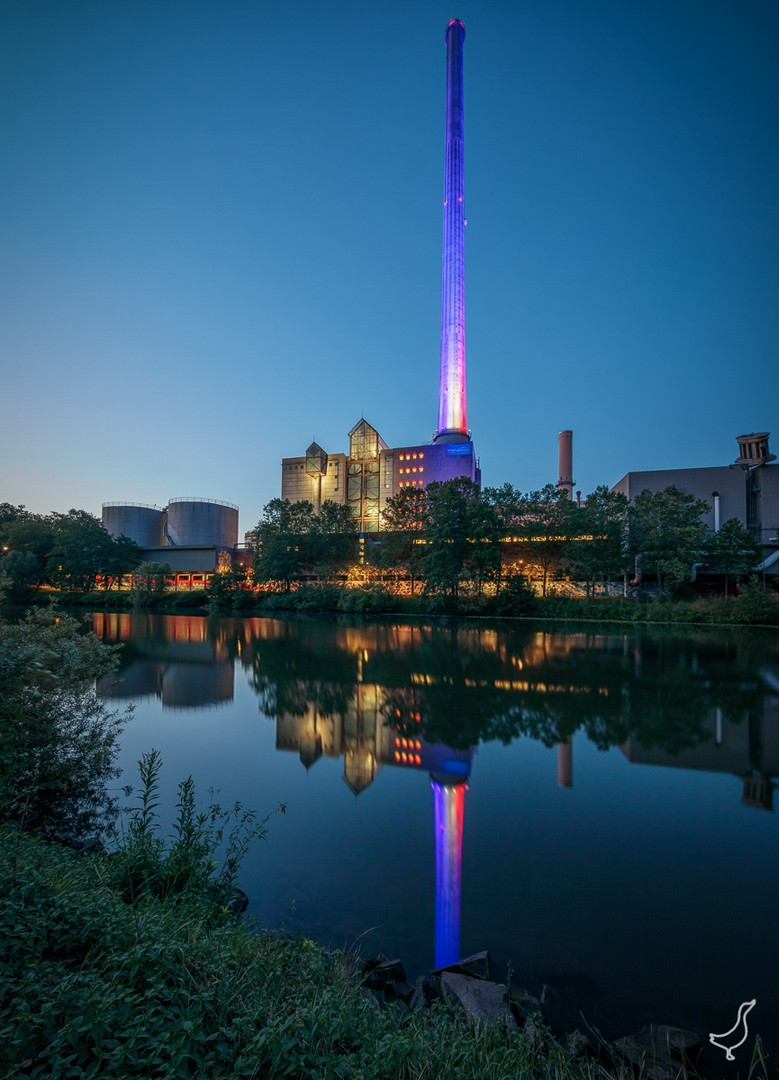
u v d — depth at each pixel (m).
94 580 94.25
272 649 32.59
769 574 65.25
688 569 56.50
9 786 8.62
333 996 4.03
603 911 6.93
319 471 133.75
